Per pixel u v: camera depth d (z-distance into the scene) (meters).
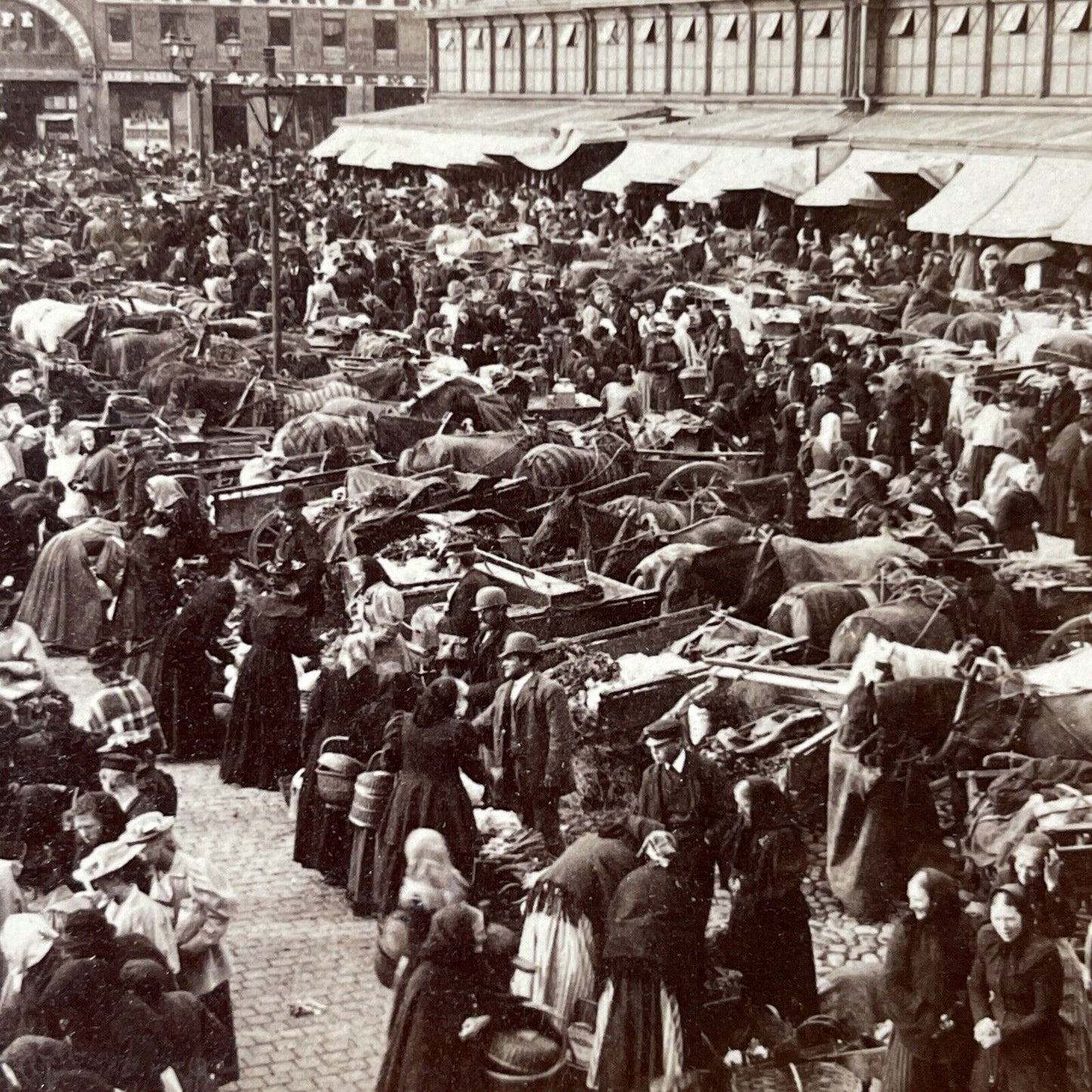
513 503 19.75
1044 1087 9.37
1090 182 35.78
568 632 15.81
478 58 68.06
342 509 18.75
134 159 72.75
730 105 52.38
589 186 50.91
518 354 29.36
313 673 15.95
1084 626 15.70
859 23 46.38
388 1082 8.94
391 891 11.54
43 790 11.82
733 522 17.81
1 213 49.06
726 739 13.24
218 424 24.83
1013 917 9.44
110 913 9.57
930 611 15.04
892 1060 9.64
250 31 84.56
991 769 12.76
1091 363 24.97
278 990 11.10
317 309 34.72
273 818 13.74
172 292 36.72
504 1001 9.02
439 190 60.12
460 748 11.50
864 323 31.14
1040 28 41.53
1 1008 9.16
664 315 30.89
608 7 57.97
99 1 83.19
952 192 38.53
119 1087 8.45
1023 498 19.27
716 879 12.71
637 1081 9.54
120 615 15.72
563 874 10.25
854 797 12.09
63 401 24.19
